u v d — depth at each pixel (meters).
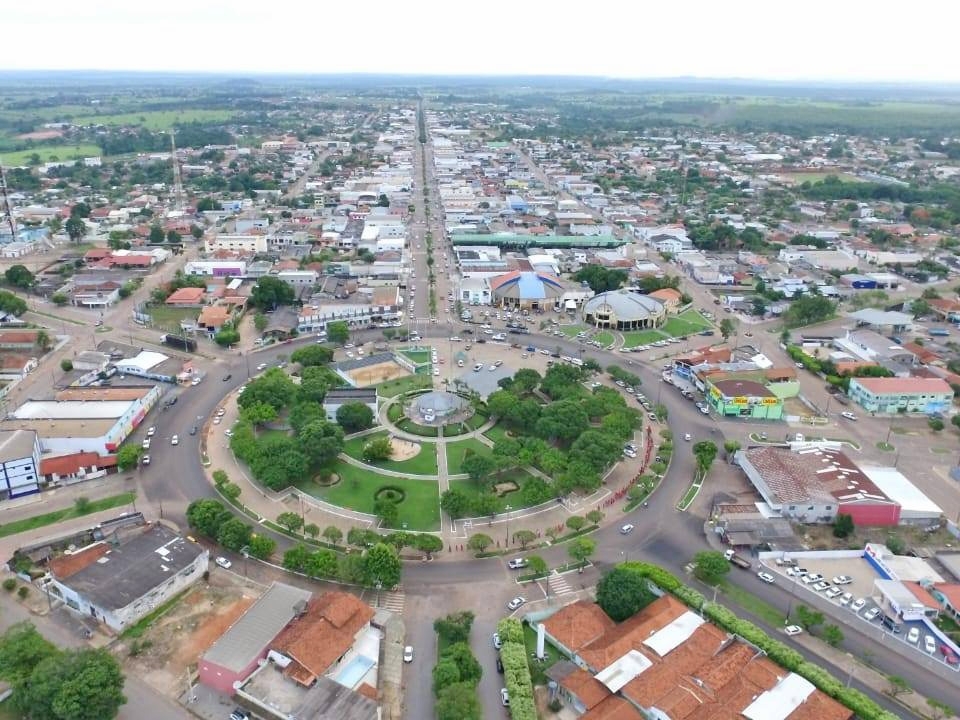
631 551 183.00
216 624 155.50
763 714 130.12
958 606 160.75
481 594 166.12
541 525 192.00
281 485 198.00
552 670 141.88
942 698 141.25
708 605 158.12
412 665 145.38
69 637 150.50
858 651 152.50
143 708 133.75
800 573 174.88
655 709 131.25
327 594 156.75
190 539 175.62
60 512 192.88
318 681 135.12
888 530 194.88
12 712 132.75
